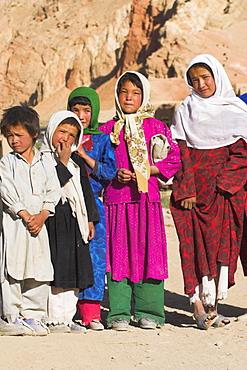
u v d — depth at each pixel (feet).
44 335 16.57
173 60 174.29
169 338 16.84
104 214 18.12
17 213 16.20
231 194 18.29
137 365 14.21
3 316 16.67
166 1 214.90
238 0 199.31
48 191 16.81
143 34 218.18
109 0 289.33
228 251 18.26
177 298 22.68
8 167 16.66
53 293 17.24
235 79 161.99
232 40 177.47
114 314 18.04
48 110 247.70
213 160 18.37
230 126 18.38
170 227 38.24
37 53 285.23
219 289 18.24
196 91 18.94
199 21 193.36
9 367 13.70
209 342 16.49
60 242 17.06
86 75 248.93
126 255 18.01
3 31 315.17
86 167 18.04
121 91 18.37
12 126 16.47
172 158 18.19
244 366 14.40
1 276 16.44
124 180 17.66
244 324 18.69
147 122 18.45
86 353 14.99
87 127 18.63
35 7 323.98
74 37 277.85
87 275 17.25
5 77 289.33
